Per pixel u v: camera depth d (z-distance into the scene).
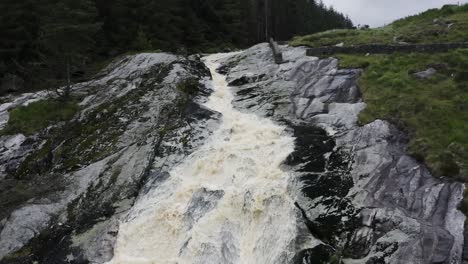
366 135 19.62
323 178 17.62
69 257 16.28
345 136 20.14
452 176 15.80
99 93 28.55
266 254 15.48
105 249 16.36
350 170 17.91
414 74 23.23
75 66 34.03
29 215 18.09
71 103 27.36
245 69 31.14
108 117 24.70
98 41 41.06
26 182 21.08
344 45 30.28
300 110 23.73
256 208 16.89
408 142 18.50
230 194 17.72
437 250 13.08
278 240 15.55
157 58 32.72
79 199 19.06
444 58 24.05
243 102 25.95
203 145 21.42
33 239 17.27
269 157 19.80
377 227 14.74
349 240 14.89
